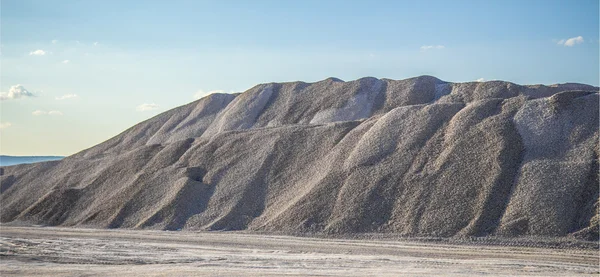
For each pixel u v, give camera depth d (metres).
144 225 64.00
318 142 68.44
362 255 43.19
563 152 54.06
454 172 54.75
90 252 43.81
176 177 70.38
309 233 54.78
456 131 59.53
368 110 85.38
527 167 52.91
